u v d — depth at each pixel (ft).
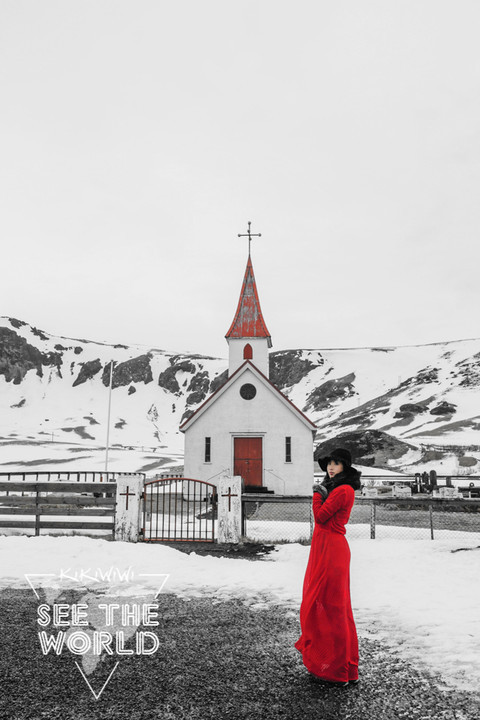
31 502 46.62
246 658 19.24
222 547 43.06
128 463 240.53
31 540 41.91
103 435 529.86
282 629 22.57
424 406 406.62
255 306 132.36
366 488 97.91
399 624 23.02
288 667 18.39
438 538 48.65
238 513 44.88
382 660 18.95
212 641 21.04
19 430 529.86
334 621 17.08
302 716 14.69
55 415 630.74
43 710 14.98
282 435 104.58
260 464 104.12
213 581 31.27
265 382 105.91
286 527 56.95
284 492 102.89
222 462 104.32
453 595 27.84
